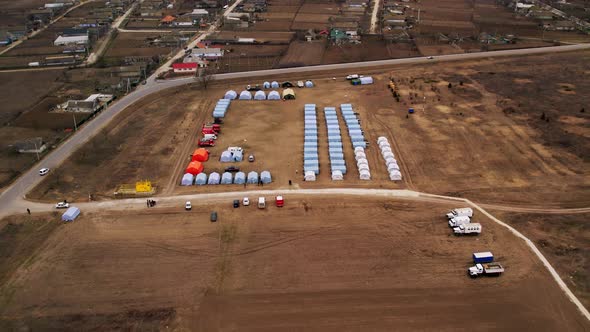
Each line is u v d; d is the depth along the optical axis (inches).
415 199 3085.6
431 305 2251.5
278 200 3011.8
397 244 2672.2
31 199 3120.1
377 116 4372.5
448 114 4365.2
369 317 2190.0
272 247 2664.9
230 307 2266.2
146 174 3440.0
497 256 2556.6
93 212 2984.7
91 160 3656.5
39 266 2532.0
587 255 2536.9
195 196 3154.5
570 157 3550.7
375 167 3494.1
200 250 2650.1
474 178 3314.5
